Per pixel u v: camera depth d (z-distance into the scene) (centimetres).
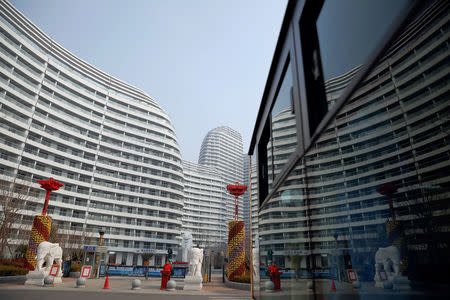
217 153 19162
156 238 6369
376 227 293
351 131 289
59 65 5897
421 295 250
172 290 1546
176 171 7500
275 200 351
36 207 4706
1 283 1641
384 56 129
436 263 260
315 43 223
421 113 262
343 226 274
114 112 6862
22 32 6006
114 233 5853
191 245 7550
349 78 160
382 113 282
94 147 6200
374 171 295
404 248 285
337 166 273
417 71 238
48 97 5519
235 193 2242
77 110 6031
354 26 153
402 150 288
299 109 245
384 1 127
